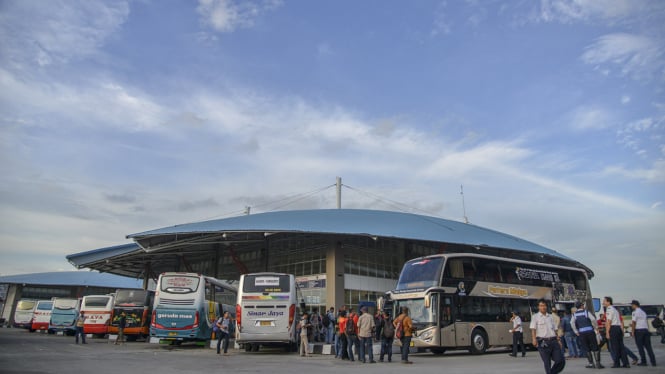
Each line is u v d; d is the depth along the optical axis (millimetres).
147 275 57312
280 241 42406
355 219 40375
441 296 21594
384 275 40250
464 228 45750
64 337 35281
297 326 24094
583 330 14156
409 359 19453
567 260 48219
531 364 15914
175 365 15000
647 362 15477
